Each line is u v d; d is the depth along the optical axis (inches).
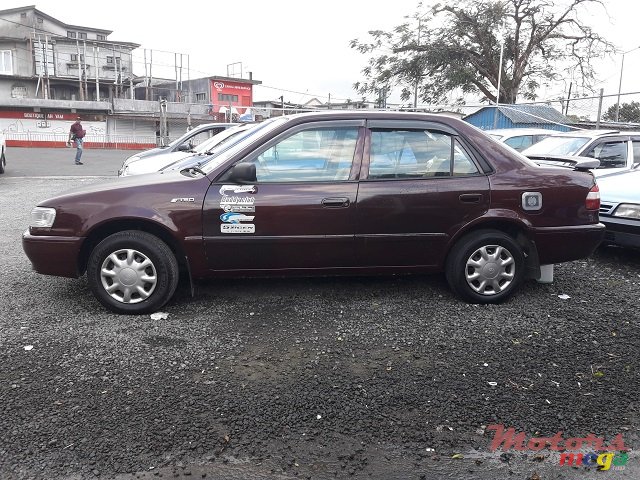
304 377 144.6
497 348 163.3
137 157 429.7
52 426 120.8
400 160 191.5
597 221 203.8
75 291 208.1
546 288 219.1
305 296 204.2
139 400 131.9
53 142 1625.2
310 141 189.6
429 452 115.2
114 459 110.5
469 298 196.7
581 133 350.0
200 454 112.7
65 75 1948.8
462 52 1268.5
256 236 183.9
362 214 186.4
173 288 185.8
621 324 182.9
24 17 2076.8
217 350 159.3
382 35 1309.1
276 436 119.2
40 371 145.0
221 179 184.7
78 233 179.8
